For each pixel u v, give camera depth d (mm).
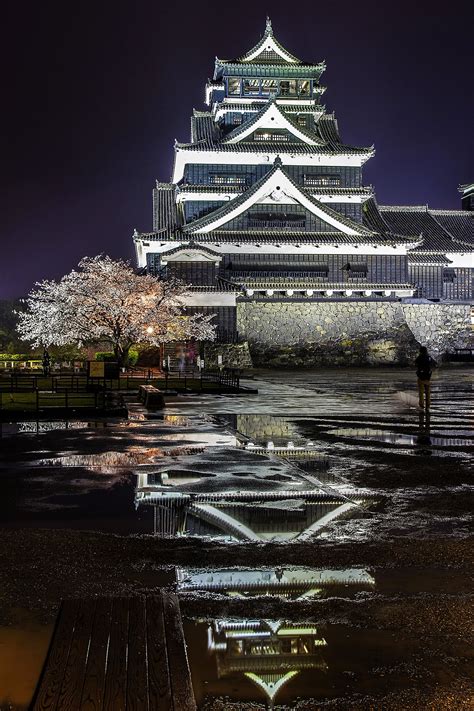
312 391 37531
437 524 9727
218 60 84812
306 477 12875
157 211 83562
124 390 35250
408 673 5281
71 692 4340
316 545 8680
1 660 5469
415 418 23688
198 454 15508
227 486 12055
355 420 23000
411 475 13305
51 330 56281
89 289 56031
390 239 76312
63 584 7250
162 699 4266
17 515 10141
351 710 4766
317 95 89375
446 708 4789
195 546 8625
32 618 6328
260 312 71062
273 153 79125
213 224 74562
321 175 81312
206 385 40000
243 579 7410
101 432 19344
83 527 9508
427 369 24359
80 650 4863
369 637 5922
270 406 28281
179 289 62594
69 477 12844
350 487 12172
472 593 6996
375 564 7934
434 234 86125
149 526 9539
